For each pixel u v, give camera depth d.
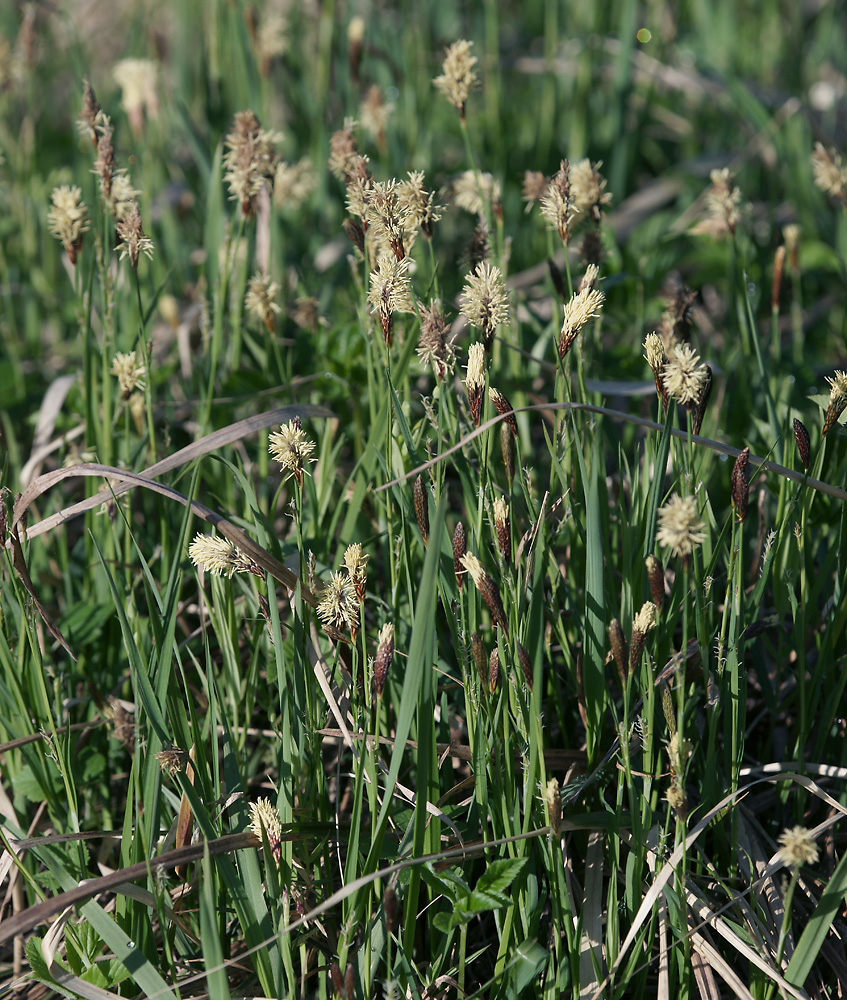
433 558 0.86
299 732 0.91
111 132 0.97
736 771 0.91
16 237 1.43
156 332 1.23
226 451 1.04
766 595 1.00
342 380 1.03
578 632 0.95
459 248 1.34
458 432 0.94
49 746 0.92
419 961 0.93
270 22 1.25
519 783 0.93
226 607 0.95
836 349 1.24
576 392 1.00
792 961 0.89
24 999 0.93
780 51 1.89
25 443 1.10
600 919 0.91
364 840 0.91
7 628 0.95
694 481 0.93
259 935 0.89
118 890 0.89
